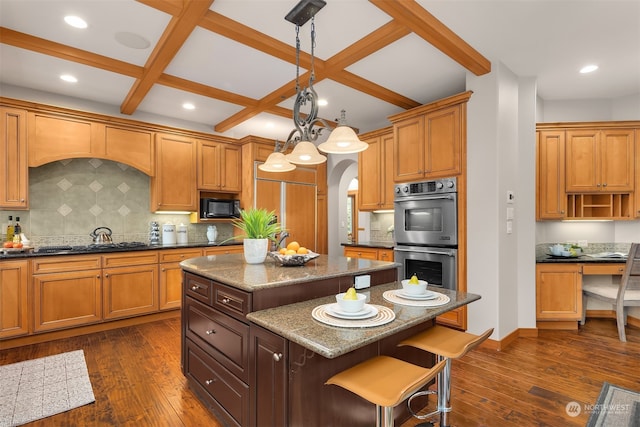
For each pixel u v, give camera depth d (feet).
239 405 5.61
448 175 10.74
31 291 10.02
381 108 13.82
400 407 6.20
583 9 7.37
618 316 10.47
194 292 7.16
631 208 11.90
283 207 16.49
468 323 10.30
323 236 18.97
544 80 11.25
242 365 5.51
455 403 6.90
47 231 11.91
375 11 7.33
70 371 8.37
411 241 11.78
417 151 11.62
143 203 14.12
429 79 10.94
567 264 11.34
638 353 9.45
